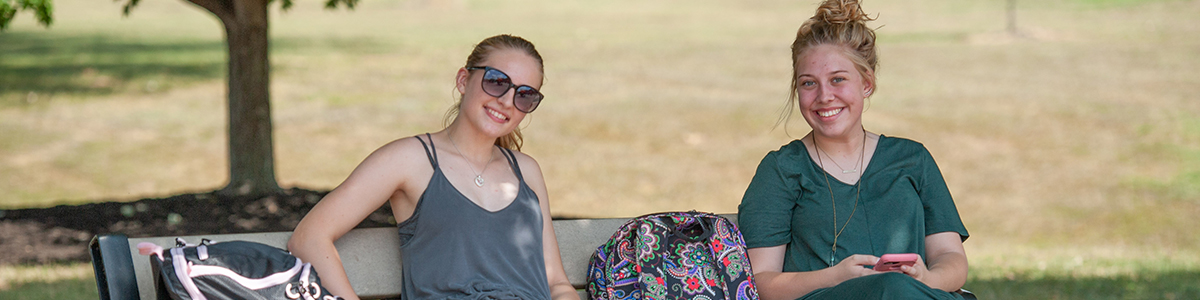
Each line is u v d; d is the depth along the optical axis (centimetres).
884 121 1741
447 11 3662
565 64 2367
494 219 296
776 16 3384
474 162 304
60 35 2689
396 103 1875
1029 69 2283
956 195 1323
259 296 255
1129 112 1811
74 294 529
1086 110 1834
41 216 757
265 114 793
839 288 281
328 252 282
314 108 1811
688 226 308
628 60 2434
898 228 315
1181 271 688
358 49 2603
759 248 317
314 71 2211
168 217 743
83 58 2270
